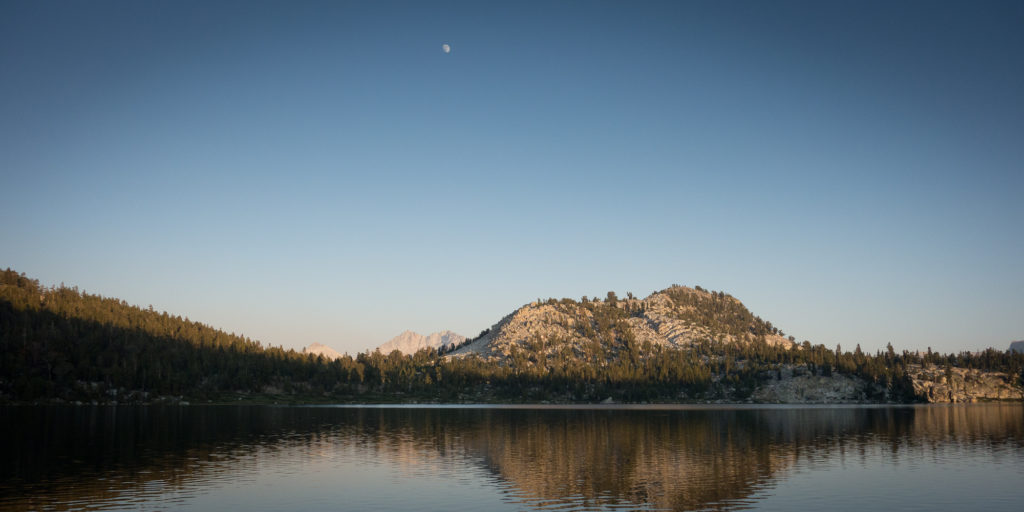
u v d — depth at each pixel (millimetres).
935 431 147250
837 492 67875
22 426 139750
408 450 106375
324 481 73875
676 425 168875
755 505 61375
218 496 64312
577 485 72250
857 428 157125
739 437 131625
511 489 69625
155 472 78688
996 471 82688
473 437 130875
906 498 64688
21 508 57656
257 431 139750
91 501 60844
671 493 67438
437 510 59125
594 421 186750
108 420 162875
